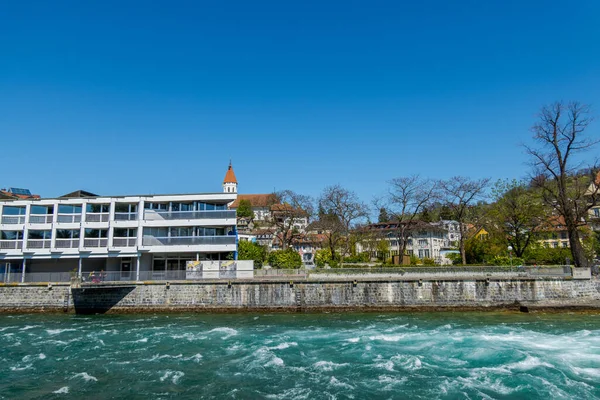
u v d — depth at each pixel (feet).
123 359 77.61
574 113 147.54
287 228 252.42
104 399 58.08
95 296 134.92
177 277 137.08
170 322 115.65
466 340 88.89
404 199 204.95
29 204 160.66
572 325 106.11
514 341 87.66
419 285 131.23
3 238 159.74
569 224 148.56
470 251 203.31
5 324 114.93
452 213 211.61
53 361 76.59
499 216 188.34
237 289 132.57
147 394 59.77
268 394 59.41
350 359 76.48
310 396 58.59
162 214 162.20
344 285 131.64
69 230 160.66
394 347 84.58
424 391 60.08
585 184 161.17
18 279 138.51
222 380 65.46
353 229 235.81
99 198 161.27
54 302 135.54
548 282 130.41
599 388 60.34
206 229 166.09
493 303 129.90
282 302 131.44
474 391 59.77
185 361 76.02
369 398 57.72
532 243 194.18
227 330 102.53
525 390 59.77
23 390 61.72
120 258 164.45
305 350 83.15
